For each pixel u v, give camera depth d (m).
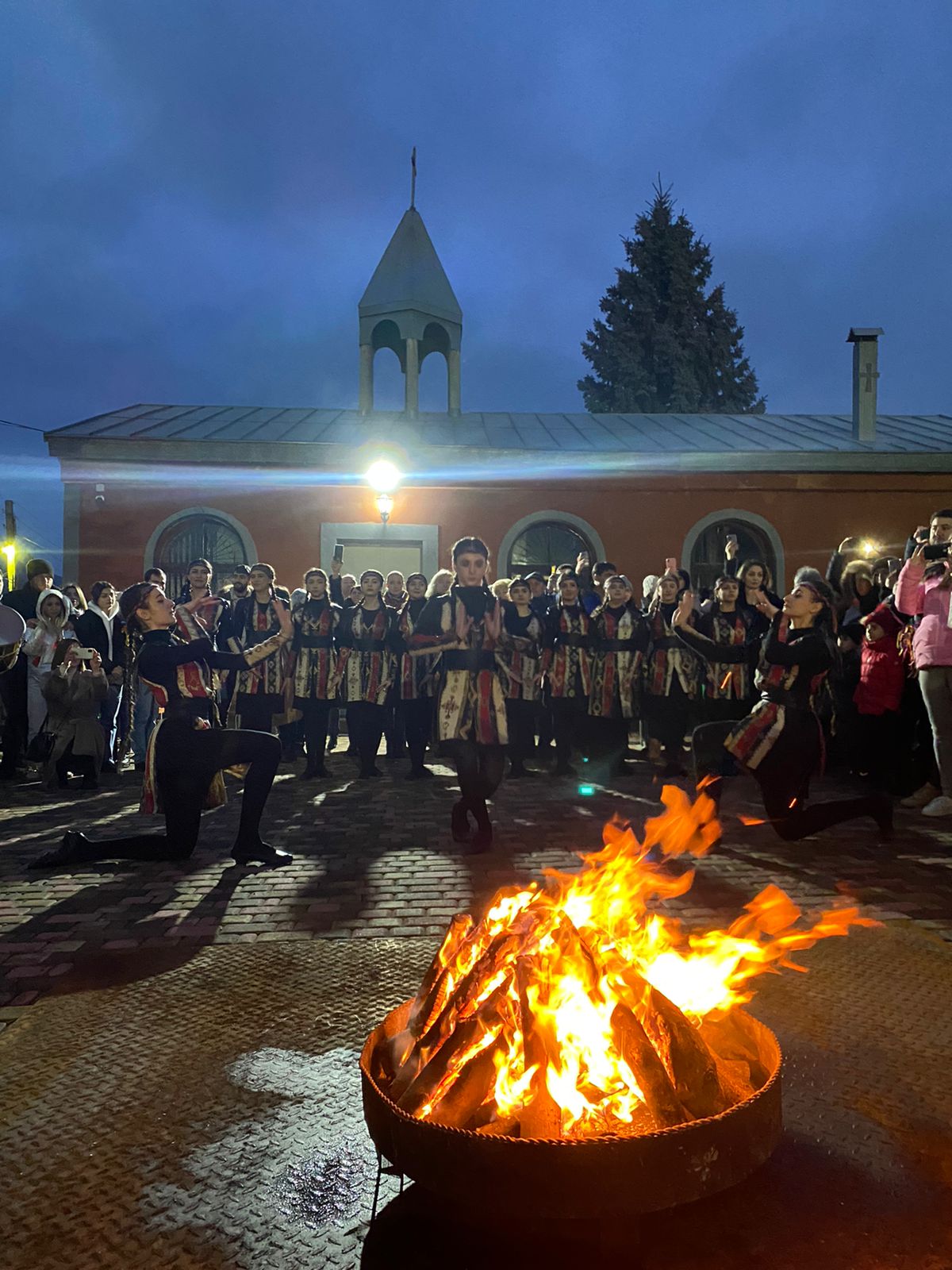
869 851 5.17
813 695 5.20
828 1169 2.11
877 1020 2.94
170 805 4.86
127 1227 1.95
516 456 15.62
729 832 5.72
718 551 16.19
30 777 8.34
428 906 4.27
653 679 8.45
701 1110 1.91
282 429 16.66
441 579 8.32
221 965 3.51
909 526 16.14
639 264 34.19
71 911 4.21
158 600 4.85
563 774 8.45
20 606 8.91
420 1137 1.76
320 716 8.23
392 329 18.69
